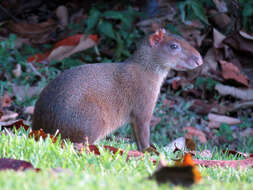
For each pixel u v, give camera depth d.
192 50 8.61
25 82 12.05
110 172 5.04
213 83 12.51
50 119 7.35
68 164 5.23
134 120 8.34
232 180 5.16
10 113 10.14
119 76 8.07
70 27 14.06
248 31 12.82
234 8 12.80
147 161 5.70
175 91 12.80
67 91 7.42
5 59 12.62
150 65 8.39
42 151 5.60
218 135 11.17
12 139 6.00
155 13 13.26
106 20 13.70
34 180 4.04
